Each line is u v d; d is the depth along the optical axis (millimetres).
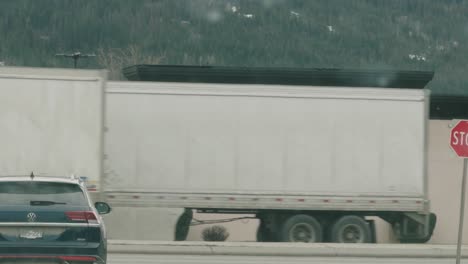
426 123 34094
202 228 39406
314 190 33594
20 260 17672
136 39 173625
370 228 34844
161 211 33188
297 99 33656
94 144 32500
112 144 33250
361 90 33844
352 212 34250
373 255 30859
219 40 184250
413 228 34375
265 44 190500
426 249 31125
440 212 42781
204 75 41344
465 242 42719
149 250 29922
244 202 33438
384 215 34531
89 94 32594
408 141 34031
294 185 33562
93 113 32562
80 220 18016
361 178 33812
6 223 17719
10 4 181625
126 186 33156
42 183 18594
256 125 33531
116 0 176375
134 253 29797
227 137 33438
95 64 162750
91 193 32438
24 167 32344
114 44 173625
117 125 33250
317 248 30609
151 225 33156
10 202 18047
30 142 32375
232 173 33438
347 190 33719
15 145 32344
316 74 41906
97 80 32656
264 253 30391
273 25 195875
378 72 42281
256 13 195500
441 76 197250
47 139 32438
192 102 33438
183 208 33406
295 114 33625
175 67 41094
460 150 21609
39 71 32469
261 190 33500
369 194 33812
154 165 33281
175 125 33375
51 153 32406
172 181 33312
